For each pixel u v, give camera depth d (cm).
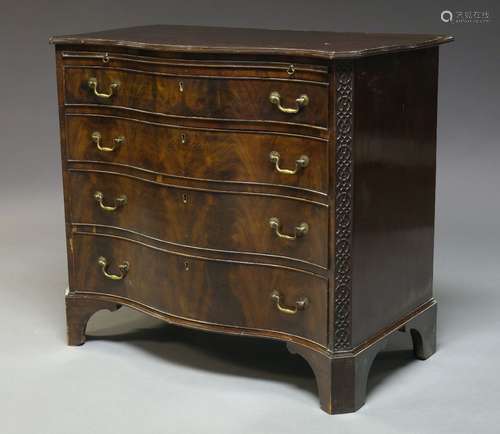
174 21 473
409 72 317
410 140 322
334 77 294
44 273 407
